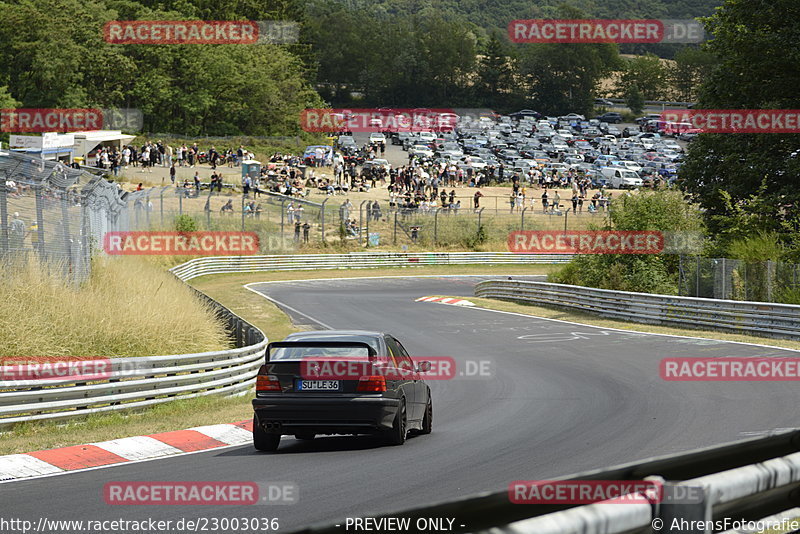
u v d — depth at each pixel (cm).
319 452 4562
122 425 5394
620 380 7512
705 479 1538
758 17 15262
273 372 4575
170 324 8425
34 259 7619
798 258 12138
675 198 14888
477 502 1252
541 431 5172
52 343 7094
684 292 12331
